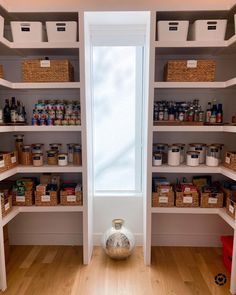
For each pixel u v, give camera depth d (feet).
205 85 5.95
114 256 6.72
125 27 6.82
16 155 6.60
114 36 6.93
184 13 5.91
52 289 5.74
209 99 7.12
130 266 6.61
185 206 6.49
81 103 6.01
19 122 6.53
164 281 6.02
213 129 6.12
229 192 6.19
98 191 7.75
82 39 5.80
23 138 7.29
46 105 6.37
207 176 7.32
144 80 7.08
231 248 6.19
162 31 5.82
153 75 5.89
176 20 6.31
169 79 6.06
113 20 6.35
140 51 7.14
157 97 7.12
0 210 5.52
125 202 7.59
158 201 6.49
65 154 6.63
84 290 5.72
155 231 7.65
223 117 7.14
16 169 6.30
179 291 5.68
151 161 6.22
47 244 7.70
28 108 7.18
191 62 6.00
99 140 7.57
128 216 7.64
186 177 7.45
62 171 6.36
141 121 7.46
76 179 7.47
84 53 5.85
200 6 5.66
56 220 7.66
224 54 6.86
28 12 5.79
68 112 6.38
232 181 7.19
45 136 7.34
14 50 6.38
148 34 5.94
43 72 6.08
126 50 7.19
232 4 5.55
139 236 7.66
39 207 6.46
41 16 6.07
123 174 7.72
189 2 6.67
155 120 6.47
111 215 7.64
